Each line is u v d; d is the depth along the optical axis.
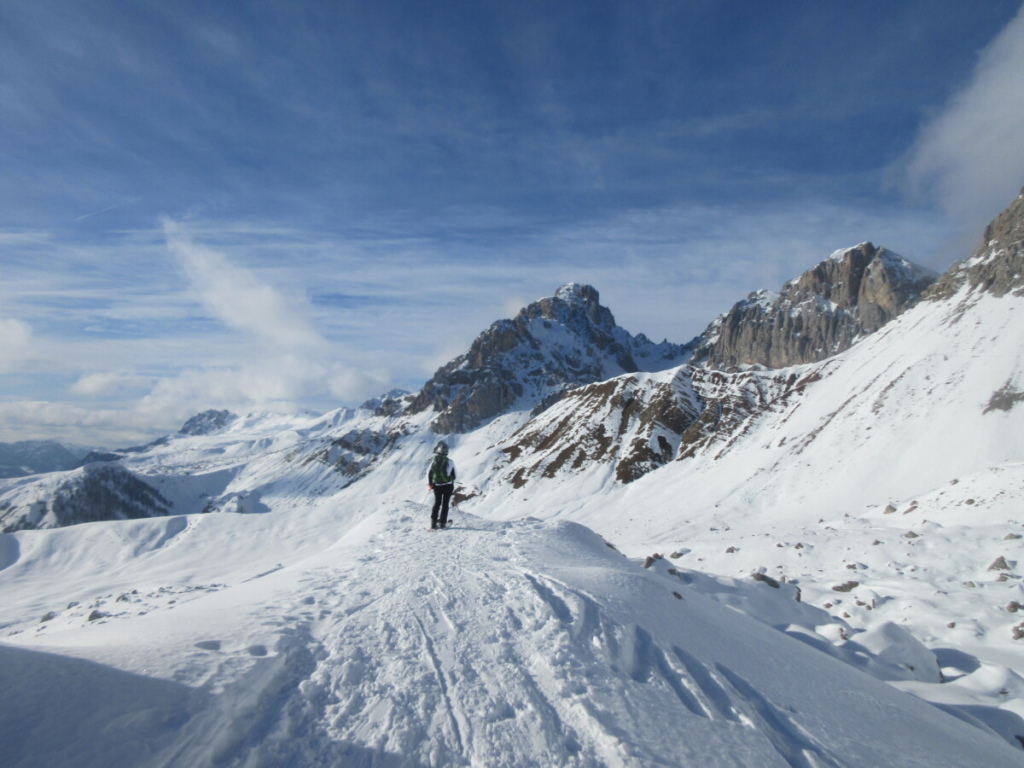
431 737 3.63
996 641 10.02
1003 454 41.19
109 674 3.61
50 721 2.93
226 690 3.71
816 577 15.16
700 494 64.56
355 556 9.42
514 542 10.16
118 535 78.56
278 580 7.82
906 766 4.33
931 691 8.16
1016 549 14.36
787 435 68.00
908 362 62.88
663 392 104.50
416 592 6.48
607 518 69.06
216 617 5.37
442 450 12.55
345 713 3.82
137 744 2.96
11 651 3.60
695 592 9.25
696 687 4.63
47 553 75.88
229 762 3.14
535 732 3.73
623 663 4.86
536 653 4.80
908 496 42.75
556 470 101.38
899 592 12.81
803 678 5.83
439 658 4.69
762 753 3.85
